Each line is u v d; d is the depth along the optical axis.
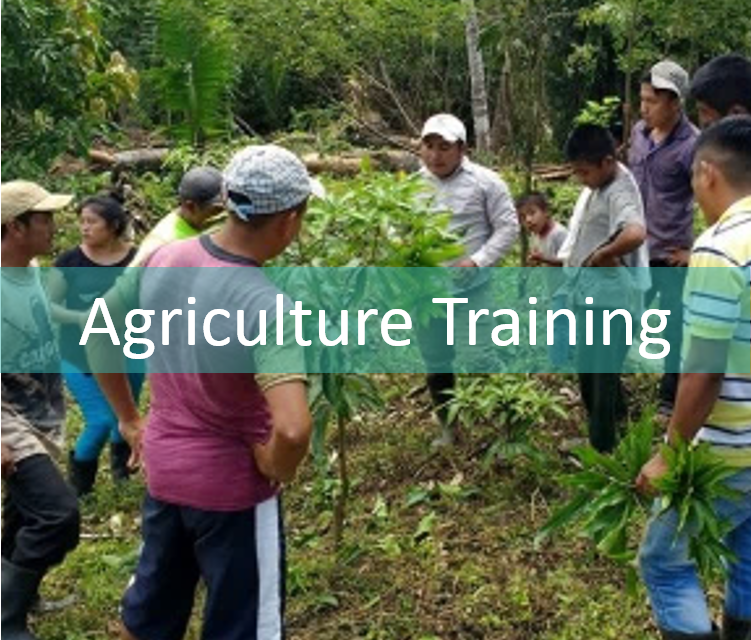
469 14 8.82
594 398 5.20
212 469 3.17
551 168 10.98
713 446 3.34
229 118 12.15
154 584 3.37
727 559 3.27
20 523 3.94
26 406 3.91
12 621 3.84
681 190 5.30
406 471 5.47
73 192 9.28
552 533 4.61
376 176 4.46
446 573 4.53
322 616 4.31
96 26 5.91
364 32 11.75
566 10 9.26
